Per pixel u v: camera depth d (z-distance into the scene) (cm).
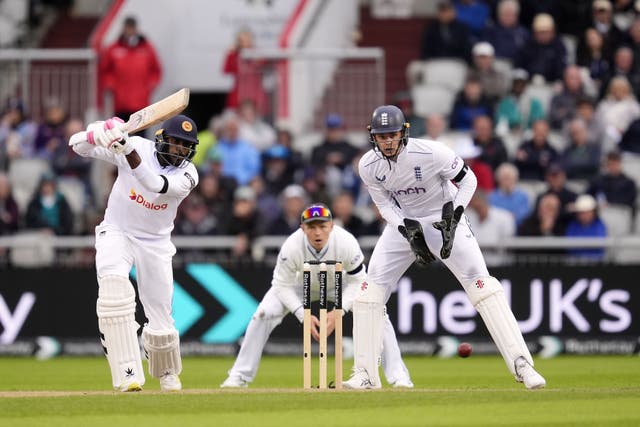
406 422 2488
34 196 5788
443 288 5262
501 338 3141
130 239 3241
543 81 6397
